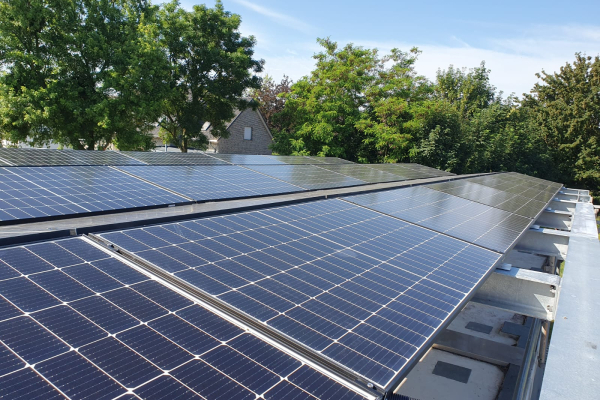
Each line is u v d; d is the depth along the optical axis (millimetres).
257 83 47469
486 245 9000
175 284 5008
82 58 32156
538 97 62250
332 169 19641
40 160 12008
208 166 15383
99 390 3162
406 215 10406
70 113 31719
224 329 4281
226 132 49531
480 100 66062
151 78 34719
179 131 47062
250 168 16172
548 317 8102
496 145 48312
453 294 6098
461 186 18594
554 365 5242
